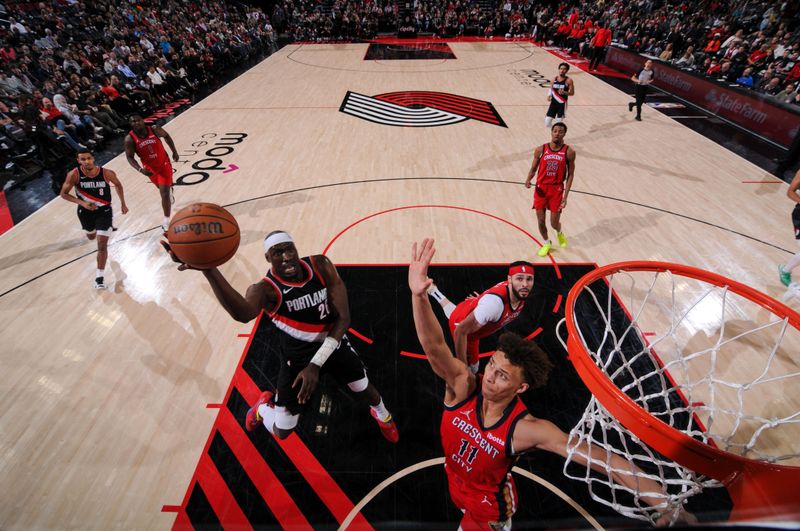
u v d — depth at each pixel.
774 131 8.55
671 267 2.83
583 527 2.73
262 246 5.57
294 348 2.79
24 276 5.07
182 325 4.38
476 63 15.80
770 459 2.70
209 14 18.89
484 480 2.01
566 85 8.30
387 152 8.35
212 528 2.79
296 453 3.23
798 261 4.60
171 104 11.70
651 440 1.81
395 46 19.45
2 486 3.01
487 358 3.97
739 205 6.43
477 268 5.14
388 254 5.40
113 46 12.63
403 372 3.86
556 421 3.42
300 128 9.64
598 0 20.27
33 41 11.27
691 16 15.14
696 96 10.81
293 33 21.58
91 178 4.48
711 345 4.11
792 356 3.98
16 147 7.85
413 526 2.78
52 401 3.62
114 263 5.29
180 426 3.42
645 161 7.86
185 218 2.11
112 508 2.89
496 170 7.56
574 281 4.92
